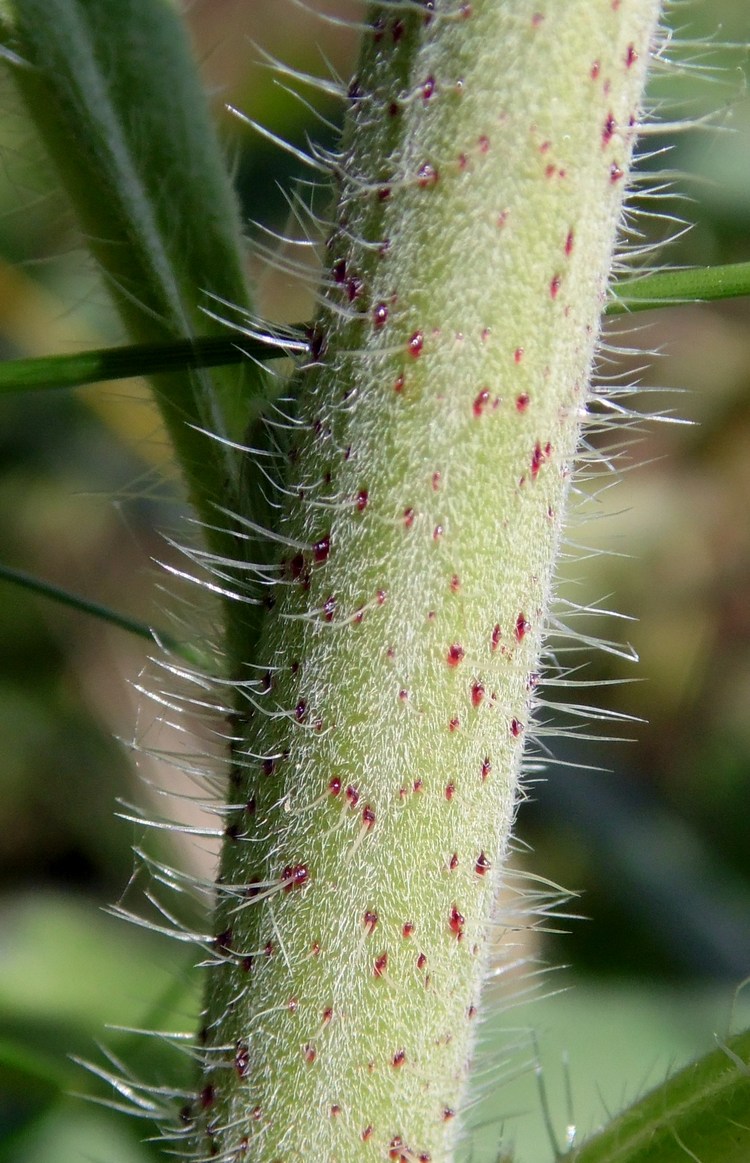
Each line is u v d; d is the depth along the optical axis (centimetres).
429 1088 7
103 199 8
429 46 7
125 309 8
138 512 16
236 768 7
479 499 7
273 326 7
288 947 7
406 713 7
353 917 7
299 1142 7
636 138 7
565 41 7
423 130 7
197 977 9
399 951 7
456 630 7
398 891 7
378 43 7
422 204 7
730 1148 7
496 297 7
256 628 7
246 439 7
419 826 7
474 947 7
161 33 8
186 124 8
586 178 7
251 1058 7
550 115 7
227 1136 7
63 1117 9
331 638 7
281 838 7
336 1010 7
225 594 7
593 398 8
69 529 16
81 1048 10
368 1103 7
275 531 7
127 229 8
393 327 7
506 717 7
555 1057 10
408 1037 7
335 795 7
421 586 7
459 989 7
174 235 8
